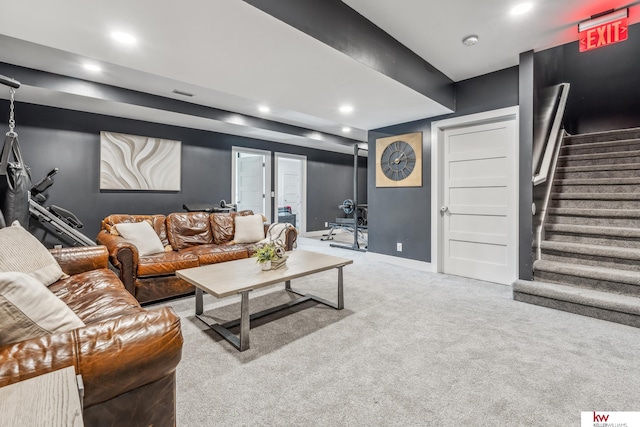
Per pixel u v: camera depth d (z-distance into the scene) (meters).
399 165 4.47
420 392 1.57
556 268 2.88
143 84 3.54
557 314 2.58
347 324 2.40
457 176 3.90
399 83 2.90
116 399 1.01
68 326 1.11
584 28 2.46
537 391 1.57
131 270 2.73
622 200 3.21
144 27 1.99
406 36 2.75
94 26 1.98
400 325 2.38
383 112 3.88
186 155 5.07
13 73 2.97
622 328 2.29
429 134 4.12
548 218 3.50
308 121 5.39
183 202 5.04
